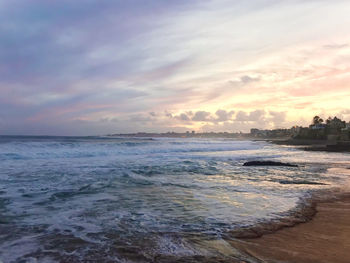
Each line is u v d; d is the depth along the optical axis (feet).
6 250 11.67
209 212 18.22
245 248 12.23
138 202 20.99
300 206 20.29
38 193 23.76
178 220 16.34
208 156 72.79
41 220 16.11
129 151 78.48
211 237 13.56
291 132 538.47
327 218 17.30
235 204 20.59
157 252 11.58
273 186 28.81
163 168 43.60
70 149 72.13
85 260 10.73
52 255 11.20
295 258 11.23
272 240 13.33
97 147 82.07
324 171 43.32
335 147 146.51
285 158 74.95
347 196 24.04
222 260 10.85
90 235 13.64
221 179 33.55
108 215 17.30
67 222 15.78
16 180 30.17
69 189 25.70
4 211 17.95
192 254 11.42
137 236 13.55
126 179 32.04
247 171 42.24
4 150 60.85
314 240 13.46
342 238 13.82
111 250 11.75
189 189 26.71
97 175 34.53
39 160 53.67
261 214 17.92
